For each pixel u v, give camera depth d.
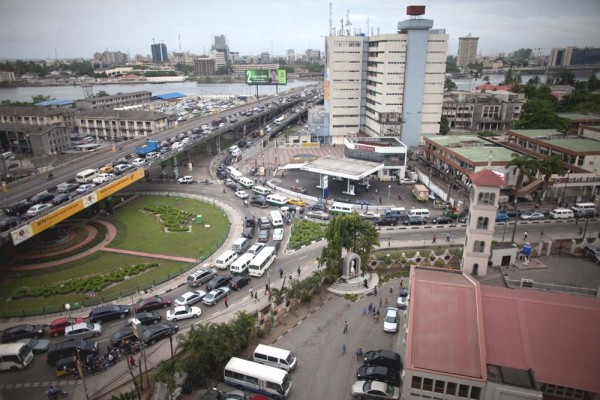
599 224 96.19
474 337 45.28
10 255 84.75
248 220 97.75
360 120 190.25
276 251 85.81
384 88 163.75
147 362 54.84
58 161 139.88
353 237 75.81
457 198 110.44
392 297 70.81
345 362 55.62
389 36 157.75
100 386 50.72
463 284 50.72
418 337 45.91
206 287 71.75
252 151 174.75
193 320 63.47
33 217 82.50
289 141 182.25
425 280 51.69
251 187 126.56
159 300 66.44
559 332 45.31
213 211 109.06
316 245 88.62
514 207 104.62
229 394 48.12
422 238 90.38
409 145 168.50
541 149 128.50
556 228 94.19
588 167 113.94
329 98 185.75
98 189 96.81
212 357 51.50
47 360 54.31
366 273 77.94
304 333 61.72
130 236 94.06
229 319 63.47
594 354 43.41
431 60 161.50
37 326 60.44
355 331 62.12
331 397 49.81
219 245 88.75
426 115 168.12
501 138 159.12
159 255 84.75
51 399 48.38
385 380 50.84
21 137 160.62
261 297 69.69
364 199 115.81
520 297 48.75
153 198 119.25
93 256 84.38
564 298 49.34
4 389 50.28
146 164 120.38
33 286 73.12
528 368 43.00
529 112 178.75
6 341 58.41
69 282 73.62
